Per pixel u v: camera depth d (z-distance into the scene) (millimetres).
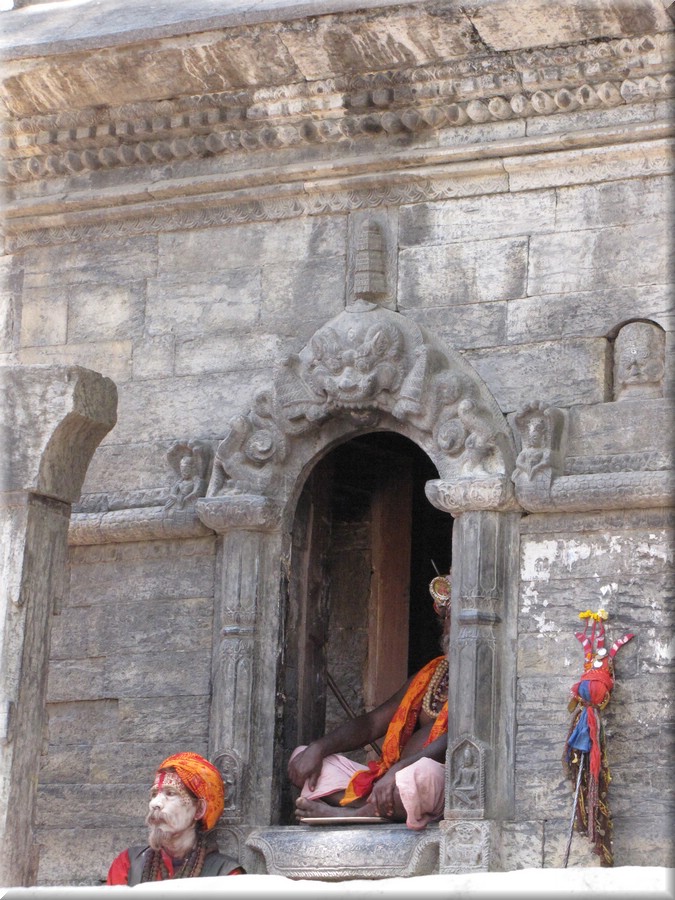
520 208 10227
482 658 9672
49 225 11242
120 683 10562
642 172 9969
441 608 10250
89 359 11055
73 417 9414
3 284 11344
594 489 9609
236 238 10852
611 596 9602
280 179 10680
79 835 10445
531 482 9742
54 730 10664
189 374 10805
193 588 10531
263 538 10391
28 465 9375
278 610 10352
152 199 10977
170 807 9406
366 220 10508
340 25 10070
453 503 9867
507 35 9898
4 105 10953
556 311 10047
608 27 9742
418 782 9672
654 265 9883
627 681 9469
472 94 10203
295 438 10414
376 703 11711
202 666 10414
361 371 10156
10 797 9102
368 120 10438
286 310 10664
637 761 9367
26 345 11211
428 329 10281
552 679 9641
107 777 10477
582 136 10016
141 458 10805
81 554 10812
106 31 10508
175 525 10516
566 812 9469
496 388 10086
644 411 9742
